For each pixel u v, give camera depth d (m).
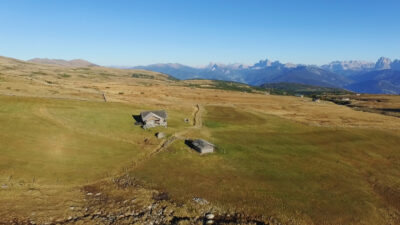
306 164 64.25
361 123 120.00
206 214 37.00
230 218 36.75
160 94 181.62
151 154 63.19
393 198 49.97
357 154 75.50
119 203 37.44
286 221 37.88
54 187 41.16
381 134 99.06
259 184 50.47
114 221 31.83
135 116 97.88
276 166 61.38
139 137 75.44
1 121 67.44
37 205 33.72
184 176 51.28
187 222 33.28
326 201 45.91
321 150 76.94
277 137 88.19
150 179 48.47
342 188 52.03
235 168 58.25
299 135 92.56
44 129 68.00
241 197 44.22
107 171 50.59
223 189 46.75
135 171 52.00
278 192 47.62
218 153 67.56
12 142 55.88
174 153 64.94
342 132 99.38
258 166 60.56
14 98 91.50
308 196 47.12
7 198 34.44
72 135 67.81
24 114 76.88
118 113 98.38
